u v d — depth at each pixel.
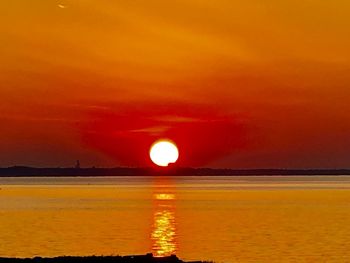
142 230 161.75
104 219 192.75
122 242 137.62
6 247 127.94
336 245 133.00
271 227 169.75
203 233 155.88
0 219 192.38
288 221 186.38
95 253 119.31
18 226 170.38
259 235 151.25
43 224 176.50
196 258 114.50
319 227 169.12
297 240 141.25
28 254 117.62
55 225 173.88
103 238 144.12
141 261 83.44
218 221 187.12
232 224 178.12
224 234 153.38
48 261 83.50
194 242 138.25
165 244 134.62
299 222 183.25
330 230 161.62
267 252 123.00
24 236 147.25
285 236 149.00
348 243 136.12
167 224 178.00
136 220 190.00
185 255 118.62
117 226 172.00
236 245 133.00
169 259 84.88
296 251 124.12
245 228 167.12
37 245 131.50
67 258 84.88
